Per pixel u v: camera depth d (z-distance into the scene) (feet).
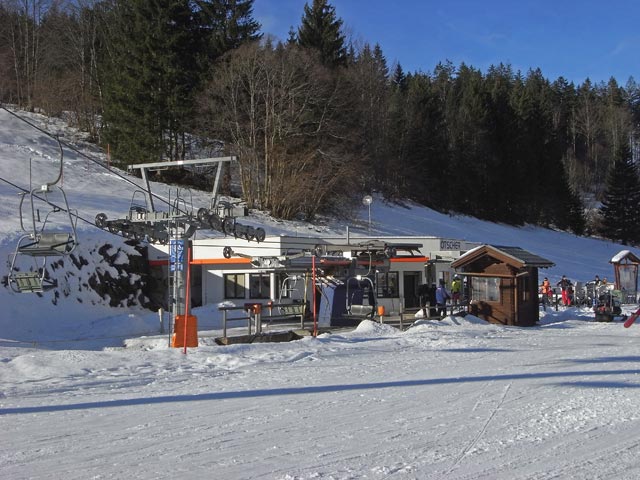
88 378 38.78
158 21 169.99
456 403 30.42
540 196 285.43
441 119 264.93
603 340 59.72
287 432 24.95
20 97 214.90
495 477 19.27
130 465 20.65
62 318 88.79
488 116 275.59
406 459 21.18
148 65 168.55
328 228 158.51
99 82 199.31
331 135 173.58
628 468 20.13
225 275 105.09
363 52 242.99
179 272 58.08
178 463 20.85
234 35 185.16
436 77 403.95
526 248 220.84
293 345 54.60
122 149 168.96
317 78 167.94
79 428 25.73
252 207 158.40
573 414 27.76
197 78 175.83
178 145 176.86
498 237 226.38
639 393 32.42
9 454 22.02
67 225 103.71
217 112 164.35
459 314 81.30
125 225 61.62
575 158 373.81
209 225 59.26
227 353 49.19
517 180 276.00
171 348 52.24
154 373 40.91
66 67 217.97
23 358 43.27
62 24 219.82
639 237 285.64
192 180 173.58
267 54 163.32
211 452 22.16
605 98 439.63
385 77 256.32
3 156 151.74
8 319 82.07
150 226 62.80
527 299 83.61
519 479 19.08
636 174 298.97
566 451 22.09
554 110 397.19
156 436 24.39
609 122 388.37
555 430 25.05
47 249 42.83
